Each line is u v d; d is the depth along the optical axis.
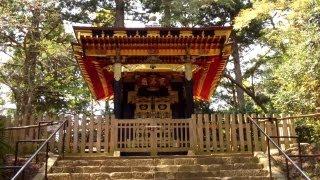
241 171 8.74
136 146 10.79
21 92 19.19
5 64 19.52
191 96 13.00
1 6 16.75
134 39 12.93
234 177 8.39
